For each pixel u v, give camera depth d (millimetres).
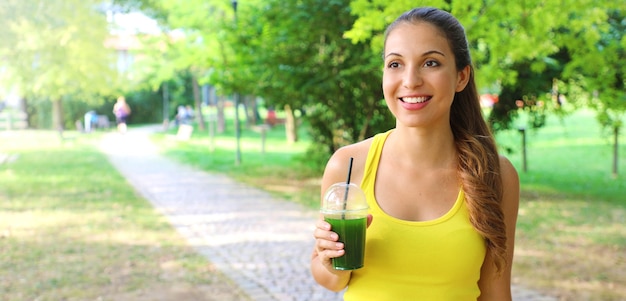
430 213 1699
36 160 17453
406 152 1736
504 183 1816
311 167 14727
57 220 8711
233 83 12781
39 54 15758
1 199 10562
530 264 6332
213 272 6066
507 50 6691
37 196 10953
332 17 10734
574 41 7371
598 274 5934
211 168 15680
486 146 1791
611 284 5602
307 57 11875
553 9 6289
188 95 43781
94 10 15422
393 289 1658
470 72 1789
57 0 13891
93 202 10352
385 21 6141
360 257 1613
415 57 1630
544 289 5465
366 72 11023
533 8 6309
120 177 13875
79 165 16266
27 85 17125
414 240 1646
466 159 1708
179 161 17500
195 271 6086
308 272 6078
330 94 11781
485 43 7586
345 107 12328
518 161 16641
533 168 15195
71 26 14492
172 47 17750
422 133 1709
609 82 8625
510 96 10992
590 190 11688
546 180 13102
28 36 14055
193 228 8234
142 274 5949
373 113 12609
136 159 18172
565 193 11344
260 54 11898
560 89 10742
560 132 24984
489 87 7445
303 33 11367
